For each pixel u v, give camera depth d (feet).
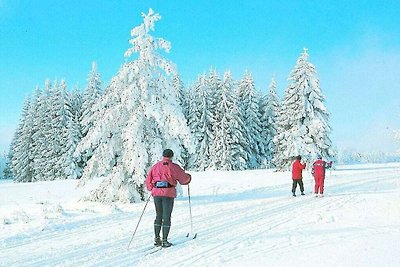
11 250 24.76
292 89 122.21
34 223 34.63
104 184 50.44
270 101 163.84
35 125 158.61
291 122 119.75
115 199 48.98
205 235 27.20
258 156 159.84
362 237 23.41
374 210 35.01
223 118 147.54
